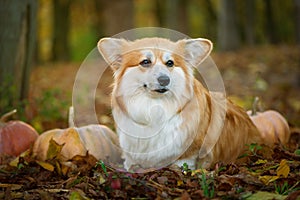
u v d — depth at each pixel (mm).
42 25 31484
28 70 8719
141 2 35719
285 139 7219
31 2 8594
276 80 15453
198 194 4527
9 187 5008
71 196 4609
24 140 6656
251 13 26047
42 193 4770
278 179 5020
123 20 22203
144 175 5188
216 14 34500
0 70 8344
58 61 27219
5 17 8367
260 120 7152
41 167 5840
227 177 4941
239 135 5957
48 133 6512
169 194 4664
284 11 32688
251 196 4527
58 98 11328
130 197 4695
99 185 4930
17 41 8453
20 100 8586
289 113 10312
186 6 29875
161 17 34812
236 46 23500
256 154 5988
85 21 35344
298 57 18219
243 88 13688
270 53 19625
